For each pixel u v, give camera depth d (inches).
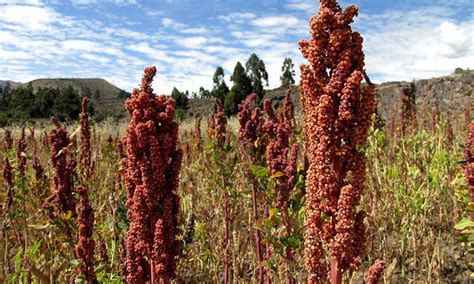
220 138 268.2
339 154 108.2
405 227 247.6
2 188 277.4
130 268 147.6
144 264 148.4
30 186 271.3
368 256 246.7
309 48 112.0
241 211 285.6
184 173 363.3
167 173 143.8
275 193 184.9
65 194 209.3
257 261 226.8
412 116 480.1
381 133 299.7
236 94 1573.6
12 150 363.3
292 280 174.9
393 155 336.8
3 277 238.7
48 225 205.0
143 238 142.5
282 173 175.8
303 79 113.3
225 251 234.2
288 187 174.2
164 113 141.2
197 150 438.9
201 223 254.1
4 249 268.2
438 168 299.3
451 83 814.5
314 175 112.3
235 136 303.7
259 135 227.9
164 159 140.0
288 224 175.2
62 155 209.6
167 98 145.3
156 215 143.0
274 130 202.2
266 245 205.9
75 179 268.4
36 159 284.0
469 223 151.9
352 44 110.0
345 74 108.2
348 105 106.6
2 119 1236.5
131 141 141.8
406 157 315.6
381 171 309.6
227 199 253.0
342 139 110.6
